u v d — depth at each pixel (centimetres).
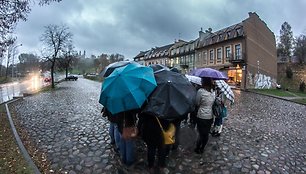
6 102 1591
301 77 4531
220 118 757
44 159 586
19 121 996
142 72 496
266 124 1002
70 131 834
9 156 583
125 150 550
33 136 775
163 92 478
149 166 528
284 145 725
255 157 615
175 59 5644
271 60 4125
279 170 547
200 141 606
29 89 3012
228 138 761
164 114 462
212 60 3956
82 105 1460
